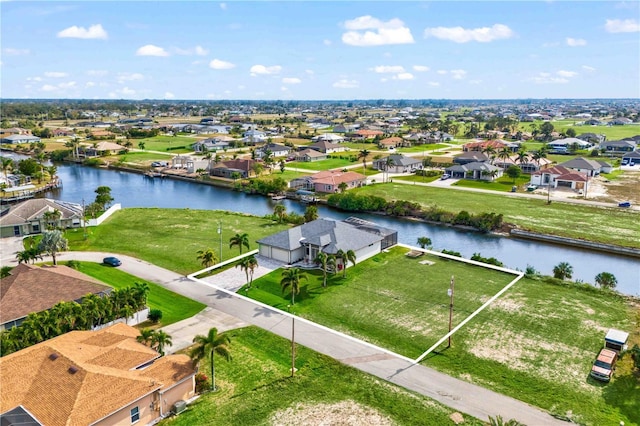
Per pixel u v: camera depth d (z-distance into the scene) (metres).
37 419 35.84
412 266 76.12
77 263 74.75
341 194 129.50
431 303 62.09
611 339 49.78
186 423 39.56
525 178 160.50
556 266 76.56
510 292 65.81
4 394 38.16
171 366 42.69
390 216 118.81
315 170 180.50
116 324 50.88
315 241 75.56
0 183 147.75
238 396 43.03
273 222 106.75
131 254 82.75
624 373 46.25
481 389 43.62
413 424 39.03
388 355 49.44
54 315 49.75
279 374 46.25
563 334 53.91
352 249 75.38
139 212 116.81
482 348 50.78
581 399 42.22
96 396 37.28
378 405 41.41
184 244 88.56
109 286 61.41
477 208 118.31
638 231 98.62
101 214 112.75
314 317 58.00
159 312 56.75
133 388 38.97
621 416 40.00
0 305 53.69
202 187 160.12
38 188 147.62
